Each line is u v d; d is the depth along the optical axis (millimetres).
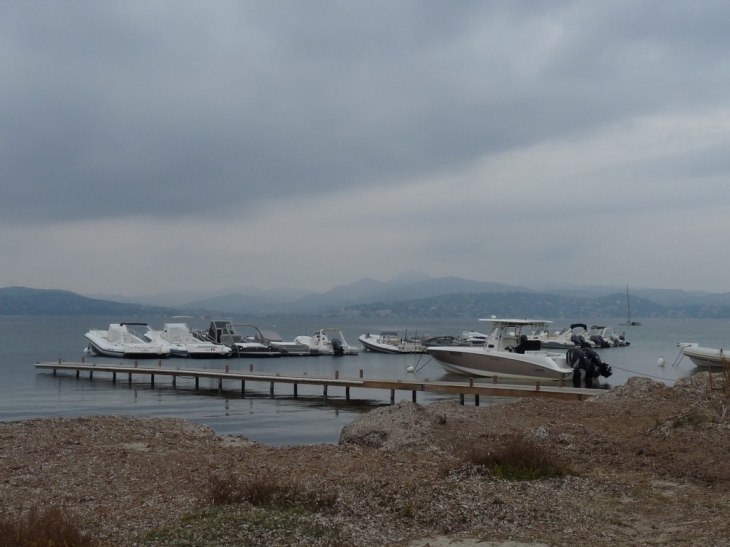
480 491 12102
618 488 12703
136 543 9484
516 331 47625
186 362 64750
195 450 17047
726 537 9523
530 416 21719
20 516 10742
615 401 24391
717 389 24219
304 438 24609
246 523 10062
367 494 11875
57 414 31391
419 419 19406
